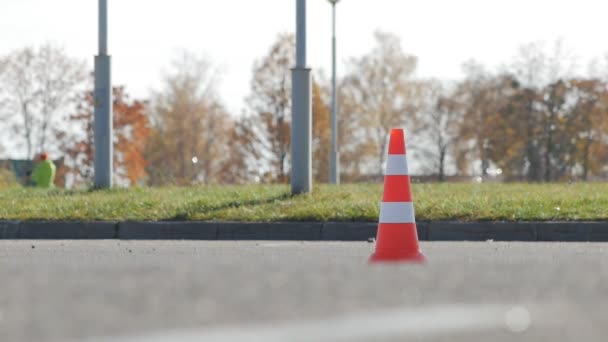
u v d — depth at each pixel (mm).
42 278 18844
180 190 52406
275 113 153500
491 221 39094
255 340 11906
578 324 13250
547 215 39375
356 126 185625
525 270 20359
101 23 51688
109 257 28234
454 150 186375
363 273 19609
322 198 45156
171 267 21219
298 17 46375
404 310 14430
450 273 19594
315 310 14391
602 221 38750
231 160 158625
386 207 25438
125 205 43562
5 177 91562
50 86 161375
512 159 181250
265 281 18047
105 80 52000
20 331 12562
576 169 179625
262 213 40875
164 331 12562
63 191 52000
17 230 40969
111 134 52594
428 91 187750
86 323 13219
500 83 184000
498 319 13633
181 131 185500
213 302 15219
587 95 175125
